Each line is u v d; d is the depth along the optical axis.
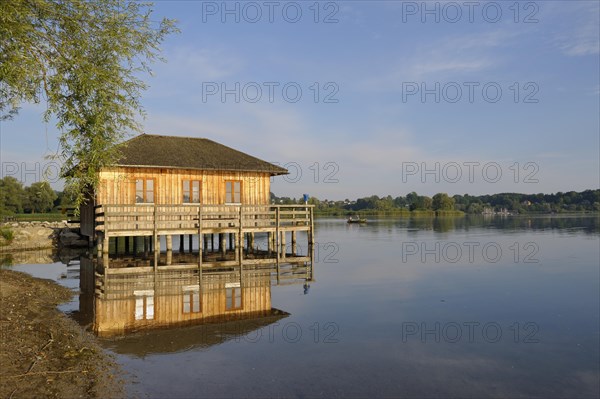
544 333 11.20
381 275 20.48
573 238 40.44
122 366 8.76
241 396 7.45
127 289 16.84
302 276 20.22
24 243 32.38
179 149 25.16
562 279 19.22
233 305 14.24
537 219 92.19
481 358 9.37
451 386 7.90
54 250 32.09
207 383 7.98
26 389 7.35
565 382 8.09
